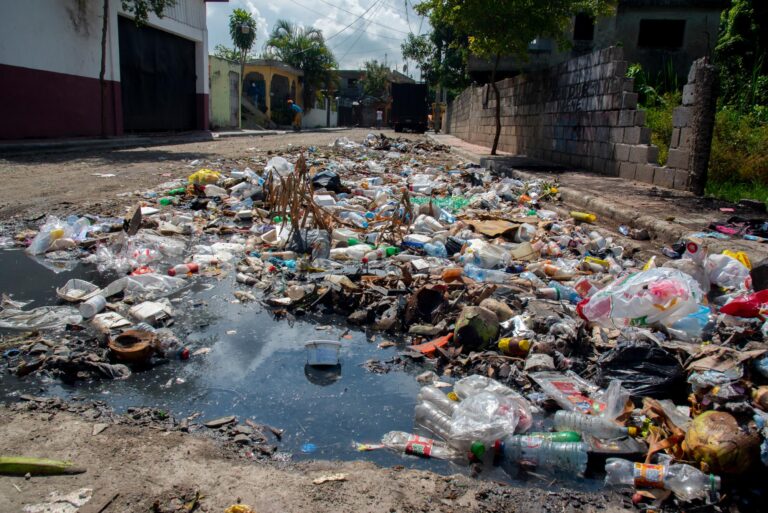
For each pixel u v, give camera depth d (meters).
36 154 12.59
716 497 2.23
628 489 2.33
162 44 20.22
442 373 3.37
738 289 4.27
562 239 6.16
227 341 3.69
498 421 2.56
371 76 60.03
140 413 2.75
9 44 13.27
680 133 8.53
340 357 3.53
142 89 19.23
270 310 4.23
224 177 9.36
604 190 8.53
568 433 2.60
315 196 7.79
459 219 7.26
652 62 19.78
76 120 15.80
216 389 3.07
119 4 17.19
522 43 13.56
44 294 4.34
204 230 6.51
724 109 11.43
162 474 2.23
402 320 3.99
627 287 3.64
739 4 15.96
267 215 7.13
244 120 35.03
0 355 3.29
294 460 2.45
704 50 19.47
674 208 6.96
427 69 40.38
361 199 8.33
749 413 2.51
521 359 3.43
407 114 36.44
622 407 2.80
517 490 2.28
